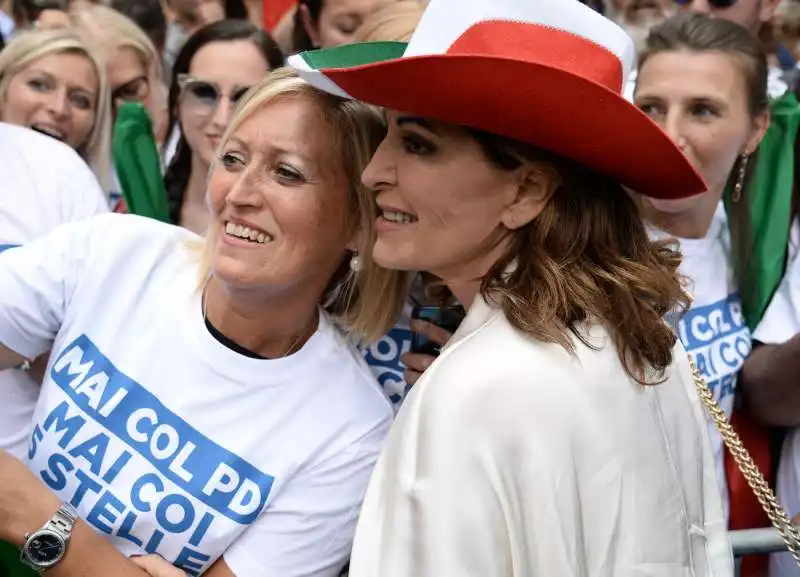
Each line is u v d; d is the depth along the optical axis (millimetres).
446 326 1678
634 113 1127
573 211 1265
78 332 1545
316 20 2791
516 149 1225
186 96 2420
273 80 1464
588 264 1254
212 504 1477
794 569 2049
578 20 1211
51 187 1983
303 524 1509
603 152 1196
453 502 1128
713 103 1987
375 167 1298
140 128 2277
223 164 1480
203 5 3684
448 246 1276
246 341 1533
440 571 1115
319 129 1431
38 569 1431
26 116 2395
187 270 1598
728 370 2068
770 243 2119
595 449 1158
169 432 1496
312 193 1436
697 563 1319
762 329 2104
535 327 1186
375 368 1821
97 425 1499
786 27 3135
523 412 1142
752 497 2084
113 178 2615
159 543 1479
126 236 1596
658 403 1292
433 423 1159
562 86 1115
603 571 1157
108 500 1477
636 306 1246
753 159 2133
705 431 1422
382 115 1471
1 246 1916
